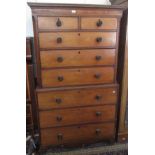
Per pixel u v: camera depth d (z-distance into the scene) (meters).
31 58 1.64
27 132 1.80
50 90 1.49
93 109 1.63
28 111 1.75
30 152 1.58
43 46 1.39
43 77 1.47
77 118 1.63
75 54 1.45
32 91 1.71
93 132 1.71
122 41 1.57
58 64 1.45
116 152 1.71
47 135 1.62
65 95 1.53
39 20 1.32
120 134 1.81
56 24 1.35
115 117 1.71
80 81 1.54
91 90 1.57
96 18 1.40
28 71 1.65
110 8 1.39
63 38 1.39
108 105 1.65
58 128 1.62
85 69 1.51
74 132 1.66
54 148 1.75
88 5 1.33
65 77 1.50
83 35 1.42
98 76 1.55
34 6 1.27
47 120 1.57
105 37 1.47
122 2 1.60
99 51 1.49
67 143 1.68
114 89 1.61
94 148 1.77
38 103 1.51
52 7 1.30
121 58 1.61
